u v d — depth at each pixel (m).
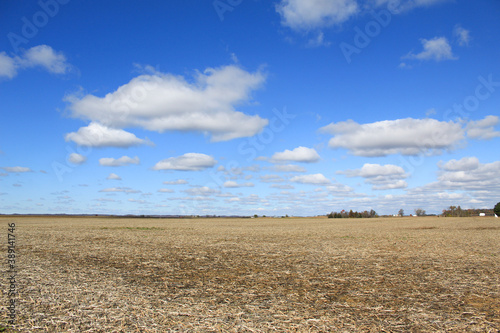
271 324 8.48
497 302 10.55
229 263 17.86
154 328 8.09
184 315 9.11
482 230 49.25
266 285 12.84
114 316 8.91
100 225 64.50
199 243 28.44
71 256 19.70
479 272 15.44
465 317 9.10
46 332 7.71
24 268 15.64
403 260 19.08
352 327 8.31
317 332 7.97
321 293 11.62
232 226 65.69
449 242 30.12
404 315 9.26
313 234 41.09
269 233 42.88
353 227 61.28
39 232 40.38
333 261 18.64
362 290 12.07
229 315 9.15
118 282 13.02
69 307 9.62
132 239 31.75
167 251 22.61
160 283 13.01
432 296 11.25
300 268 16.45
